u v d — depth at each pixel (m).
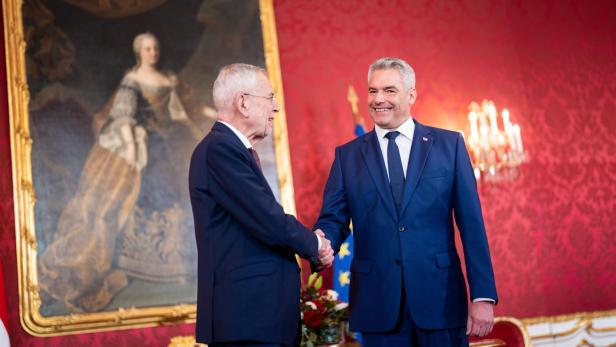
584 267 6.36
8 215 5.03
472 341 4.99
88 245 5.11
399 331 3.00
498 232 6.09
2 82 5.16
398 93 3.16
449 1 6.34
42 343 4.95
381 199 3.11
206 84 5.50
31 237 5.00
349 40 5.99
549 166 6.38
